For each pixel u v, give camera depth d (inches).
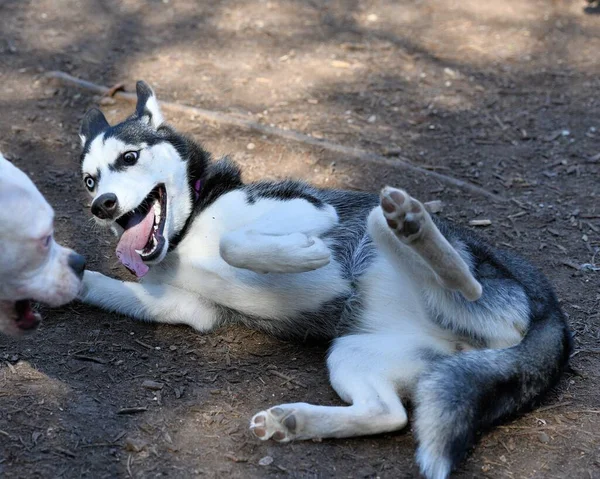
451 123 94.2
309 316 62.1
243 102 96.2
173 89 98.3
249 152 86.9
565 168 86.4
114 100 95.9
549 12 124.7
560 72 107.1
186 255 62.7
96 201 61.7
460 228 63.4
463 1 127.7
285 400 58.4
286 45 112.0
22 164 84.4
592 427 56.5
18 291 53.0
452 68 107.3
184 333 64.6
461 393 53.2
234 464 53.6
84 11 120.2
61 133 89.9
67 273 54.4
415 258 57.5
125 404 57.6
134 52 108.3
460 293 57.8
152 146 63.3
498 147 90.0
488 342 58.4
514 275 60.2
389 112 95.8
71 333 63.7
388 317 60.0
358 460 54.0
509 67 108.2
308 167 85.1
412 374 56.8
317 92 99.0
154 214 63.5
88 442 54.6
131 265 61.7
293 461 53.7
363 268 60.8
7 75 100.7
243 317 63.7
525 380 55.3
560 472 53.5
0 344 62.1
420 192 82.1
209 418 56.7
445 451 52.1
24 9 119.9
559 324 58.7
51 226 52.0
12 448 54.0
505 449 54.9
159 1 124.4
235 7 123.6
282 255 57.6
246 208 62.8
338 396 58.5
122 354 62.1
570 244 75.0
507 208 80.2
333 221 62.4
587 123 94.3
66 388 58.6
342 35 115.9
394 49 112.0
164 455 54.1
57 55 106.4
